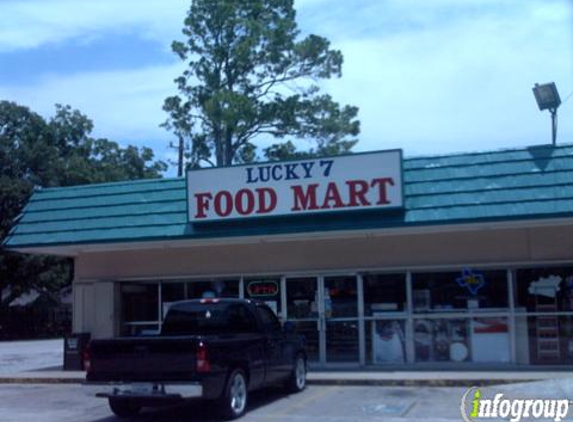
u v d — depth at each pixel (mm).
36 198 20828
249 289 20156
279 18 42906
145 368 12141
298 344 15648
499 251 18344
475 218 16844
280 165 18328
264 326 14305
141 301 21156
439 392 15172
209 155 43531
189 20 42562
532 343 18094
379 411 13016
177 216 19281
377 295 19172
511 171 17203
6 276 44562
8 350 32906
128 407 13266
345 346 19188
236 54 41031
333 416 12609
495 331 18297
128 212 19719
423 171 17828
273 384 14891
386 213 17578
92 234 19672
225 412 12406
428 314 18719
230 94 39906
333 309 19406
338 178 17859
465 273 18594
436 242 18766
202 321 14383
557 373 16641
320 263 19547
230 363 12555
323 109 42312
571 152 17062
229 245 20344
